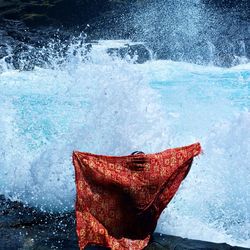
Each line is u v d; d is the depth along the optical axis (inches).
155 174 141.9
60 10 1146.7
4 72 690.8
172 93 483.5
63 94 451.8
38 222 183.2
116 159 140.5
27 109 405.4
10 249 155.7
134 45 946.7
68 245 160.1
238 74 715.4
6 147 273.1
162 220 184.1
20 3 1147.9
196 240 165.9
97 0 1165.7
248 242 175.3
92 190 138.9
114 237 142.2
